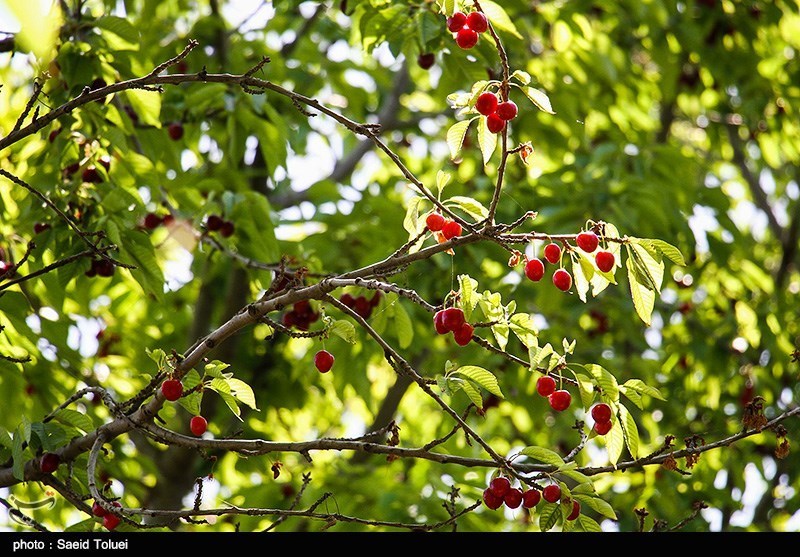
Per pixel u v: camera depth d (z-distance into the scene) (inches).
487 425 415.2
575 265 162.4
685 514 333.4
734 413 409.7
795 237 470.3
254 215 276.5
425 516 294.4
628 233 334.0
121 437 305.1
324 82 404.5
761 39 417.7
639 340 385.7
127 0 296.5
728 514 392.8
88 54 237.1
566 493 163.6
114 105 246.4
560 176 354.9
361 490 306.5
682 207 362.0
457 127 164.9
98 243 228.8
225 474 392.5
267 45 356.5
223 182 323.3
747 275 412.5
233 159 293.9
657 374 414.3
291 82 388.2
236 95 284.7
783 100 429.7
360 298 226.7
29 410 263.9
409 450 168.9
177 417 343.6
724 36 408.5
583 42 352.5
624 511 336.8
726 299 433.4
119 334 359.6
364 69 403.5
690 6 394.9
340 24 435.8
